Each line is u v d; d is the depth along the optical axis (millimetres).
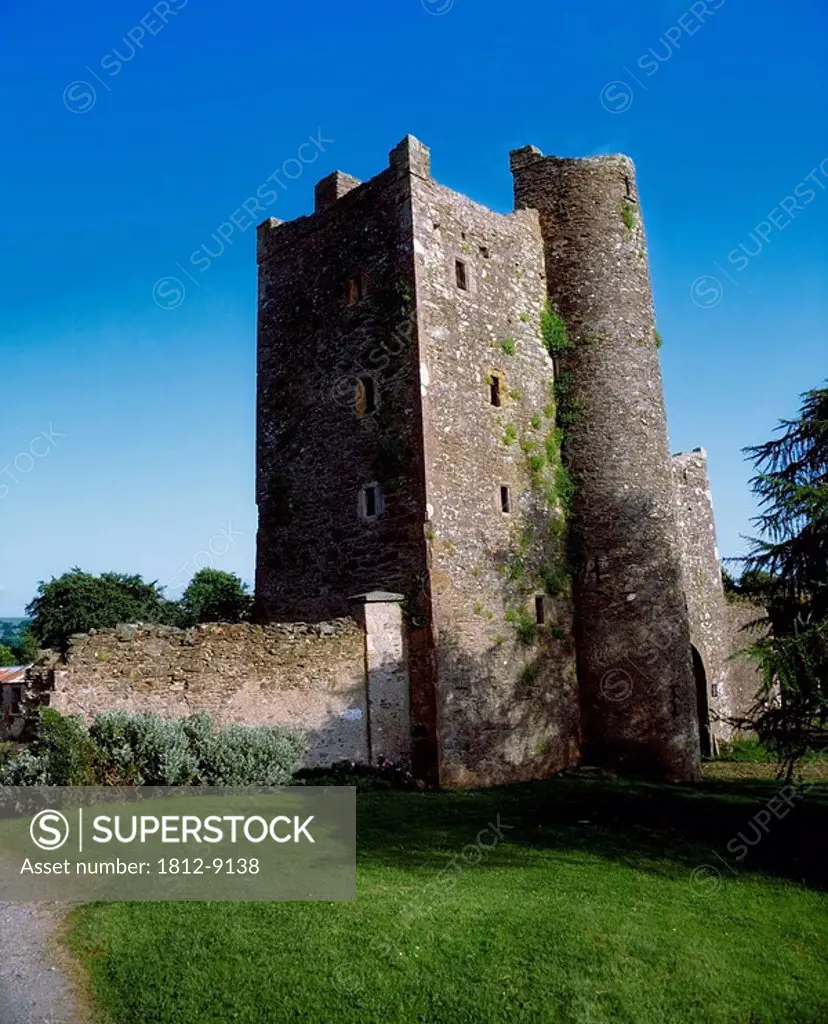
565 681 17469
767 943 7852
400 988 6242
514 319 18266
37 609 34812
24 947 6629
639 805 13227
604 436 18281
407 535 15602
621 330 18781
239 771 11914
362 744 14703
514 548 16922
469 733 15203
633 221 19547
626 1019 6281
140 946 6617
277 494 18609
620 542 17812
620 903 8391
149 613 35219
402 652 15289
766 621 12086
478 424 16781
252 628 14328
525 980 6547
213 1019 5695
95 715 12562
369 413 16766
